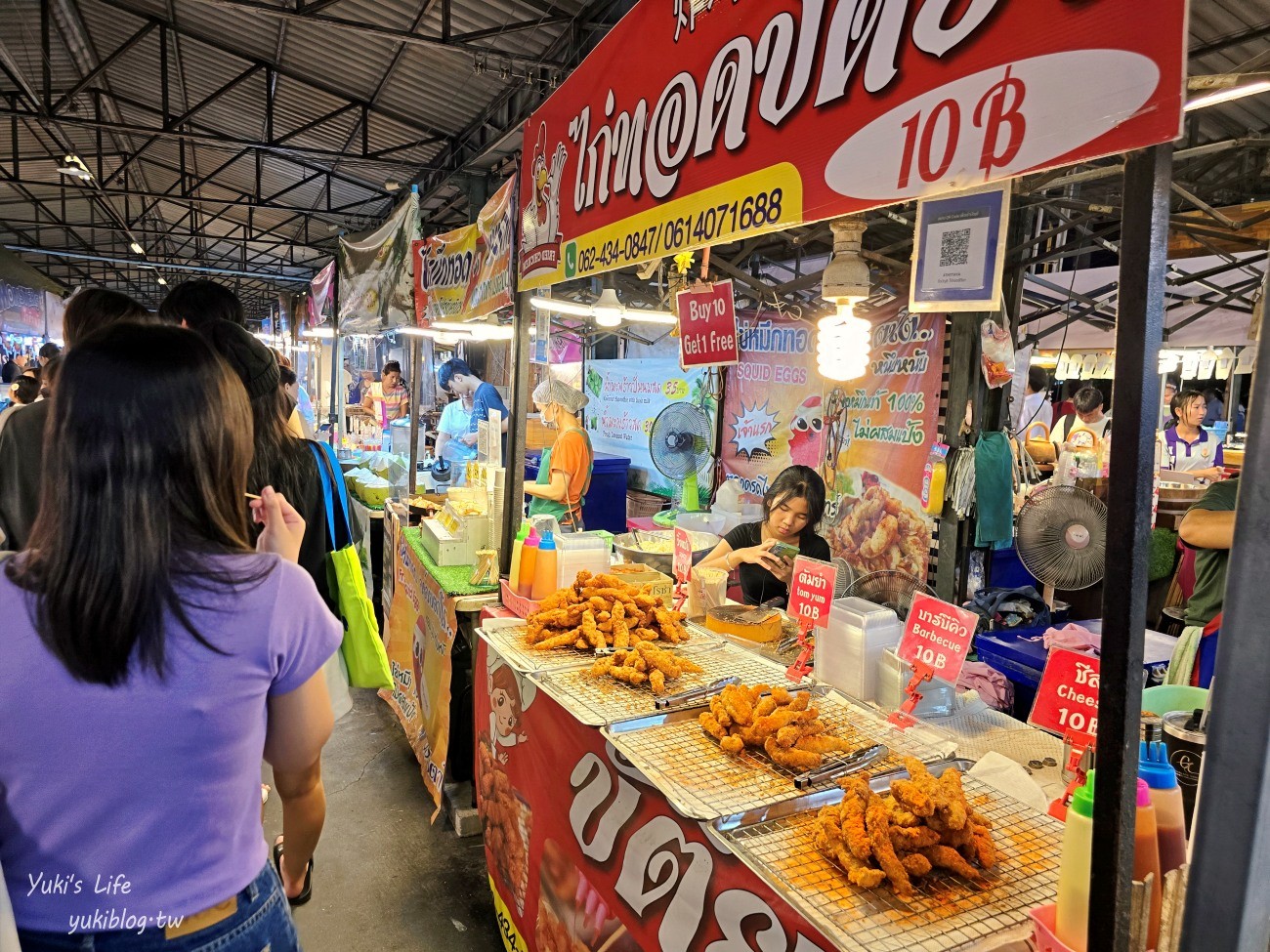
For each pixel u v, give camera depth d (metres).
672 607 2.61
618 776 1.63
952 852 1.16
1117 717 0.84
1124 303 0.80
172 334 0.99
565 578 2.68
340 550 2.13
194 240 19.17
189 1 7.40
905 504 4.35
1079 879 0.98
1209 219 4.01
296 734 1.10
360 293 6.46
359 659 2.12
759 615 2.41
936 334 4.16
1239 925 0.72
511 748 2.23
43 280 16.67
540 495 4.22
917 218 1.79
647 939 1.49
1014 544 3.95
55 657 0.88
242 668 0.97
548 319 4.67
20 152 12.73
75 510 0.90
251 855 1.03
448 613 2.95
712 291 2.90
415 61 7.53
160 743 0.92
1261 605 0.71
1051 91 0.86
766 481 5.50
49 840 0.90
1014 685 2.64
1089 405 5.69
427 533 3.57
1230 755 0.73
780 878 1.17
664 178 1.80
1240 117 4.05
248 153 11.77
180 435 0.94
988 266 1.64
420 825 3.02
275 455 1.97
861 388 4.64
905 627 1.73
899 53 1.10
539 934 2.00
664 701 1.78
